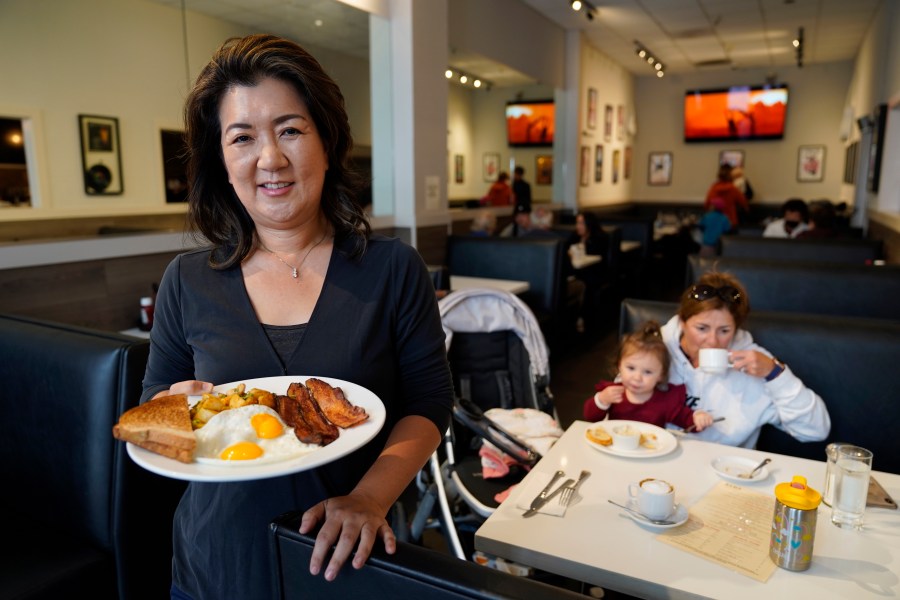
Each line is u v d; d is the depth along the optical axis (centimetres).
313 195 92
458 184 883
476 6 584
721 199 727
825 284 315
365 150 466
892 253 498
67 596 149
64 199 334
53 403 166
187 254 105
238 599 95
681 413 187
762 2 671
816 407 172
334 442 76
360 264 99
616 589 108
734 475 142
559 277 452
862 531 120
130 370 158
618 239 664
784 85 1029
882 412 178
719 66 1045
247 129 88
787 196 1073
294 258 99
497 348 254
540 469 148
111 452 157
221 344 97
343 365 95
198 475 66
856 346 181
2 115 308
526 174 884
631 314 220
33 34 317
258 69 87
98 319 278
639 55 918
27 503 175
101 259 277
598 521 125
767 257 451
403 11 446
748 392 181
